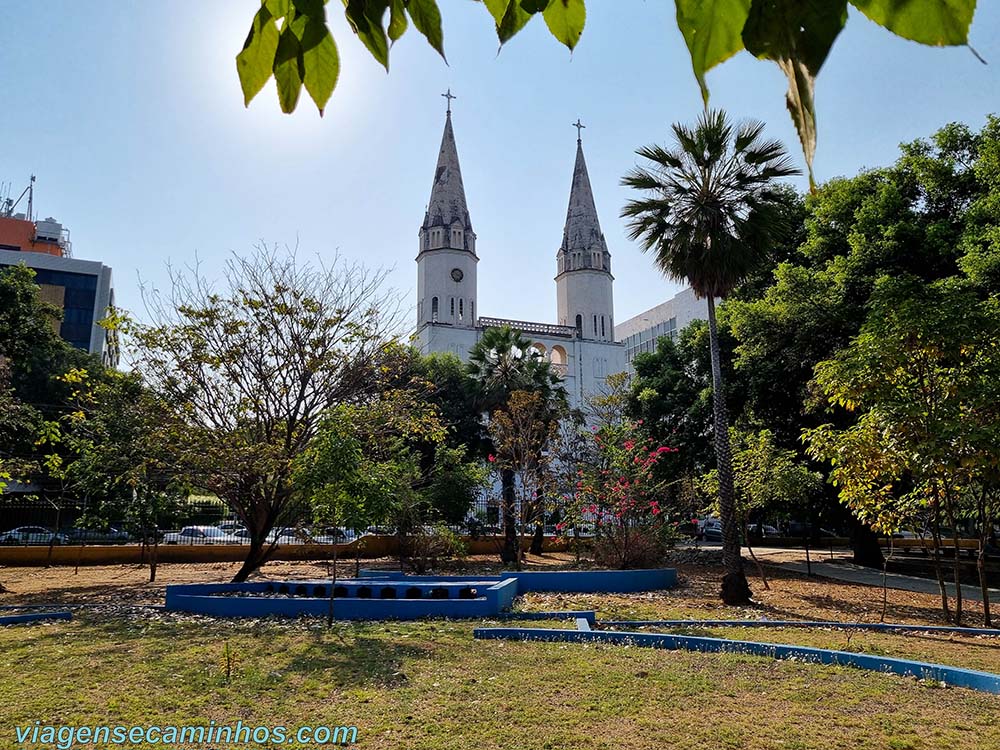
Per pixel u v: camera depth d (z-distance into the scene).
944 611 11.23
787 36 0.80
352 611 11.42
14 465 15.60
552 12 1.13
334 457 10.32
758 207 14.28
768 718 5.90
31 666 7.66
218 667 7.56
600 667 7.60
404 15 1.16
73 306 49.81
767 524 39.44
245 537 25.56
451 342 53.25
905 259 17.30
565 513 18.75
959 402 9.87
